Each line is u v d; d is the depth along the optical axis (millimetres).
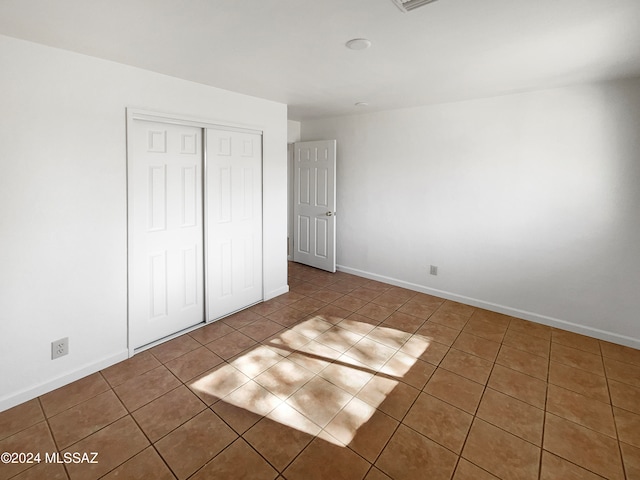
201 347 2818
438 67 2451
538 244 3256
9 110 1953
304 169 5031
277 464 1691
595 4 1540
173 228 2916
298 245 5352
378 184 4387
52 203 2164
